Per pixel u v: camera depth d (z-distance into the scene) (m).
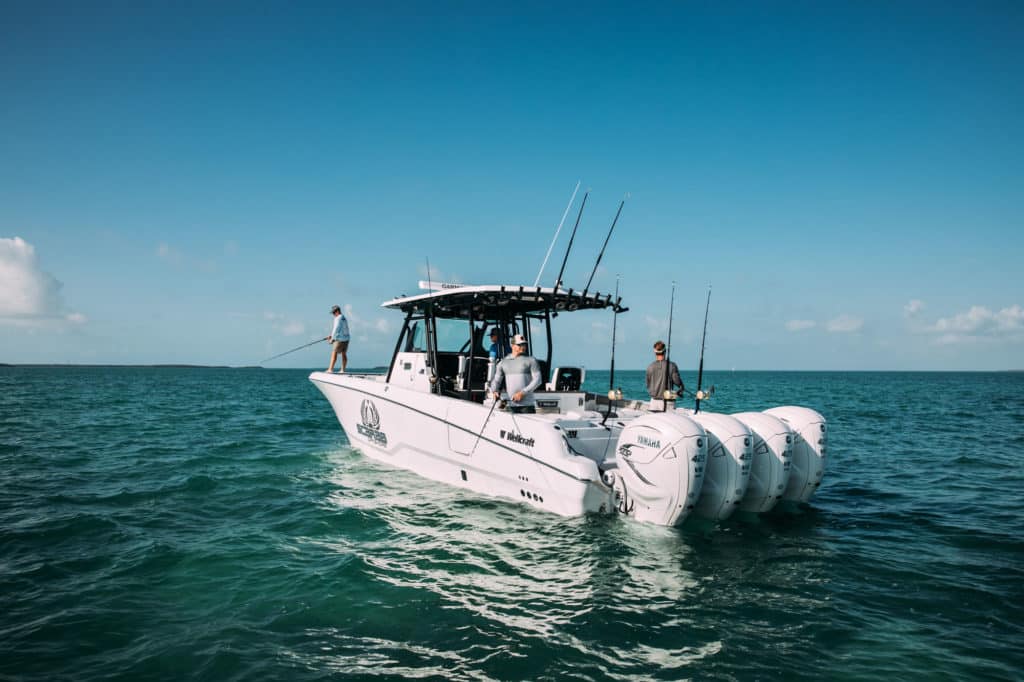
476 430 7.59
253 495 8.19
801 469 7.09
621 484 6.18
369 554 5.69
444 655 3.78
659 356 7.91
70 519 6.91
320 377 11.23
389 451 9.66
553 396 8.18
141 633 4.12
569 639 3.98
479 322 9.28
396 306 9.45
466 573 5.17
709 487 6.09
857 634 4.10
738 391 48.81
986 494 8.65
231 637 4.05
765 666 3.64
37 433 14.91
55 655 3.82
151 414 20.59
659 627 4.17
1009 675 3.56
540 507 6.76
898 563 5.58
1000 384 79.56
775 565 5.43
